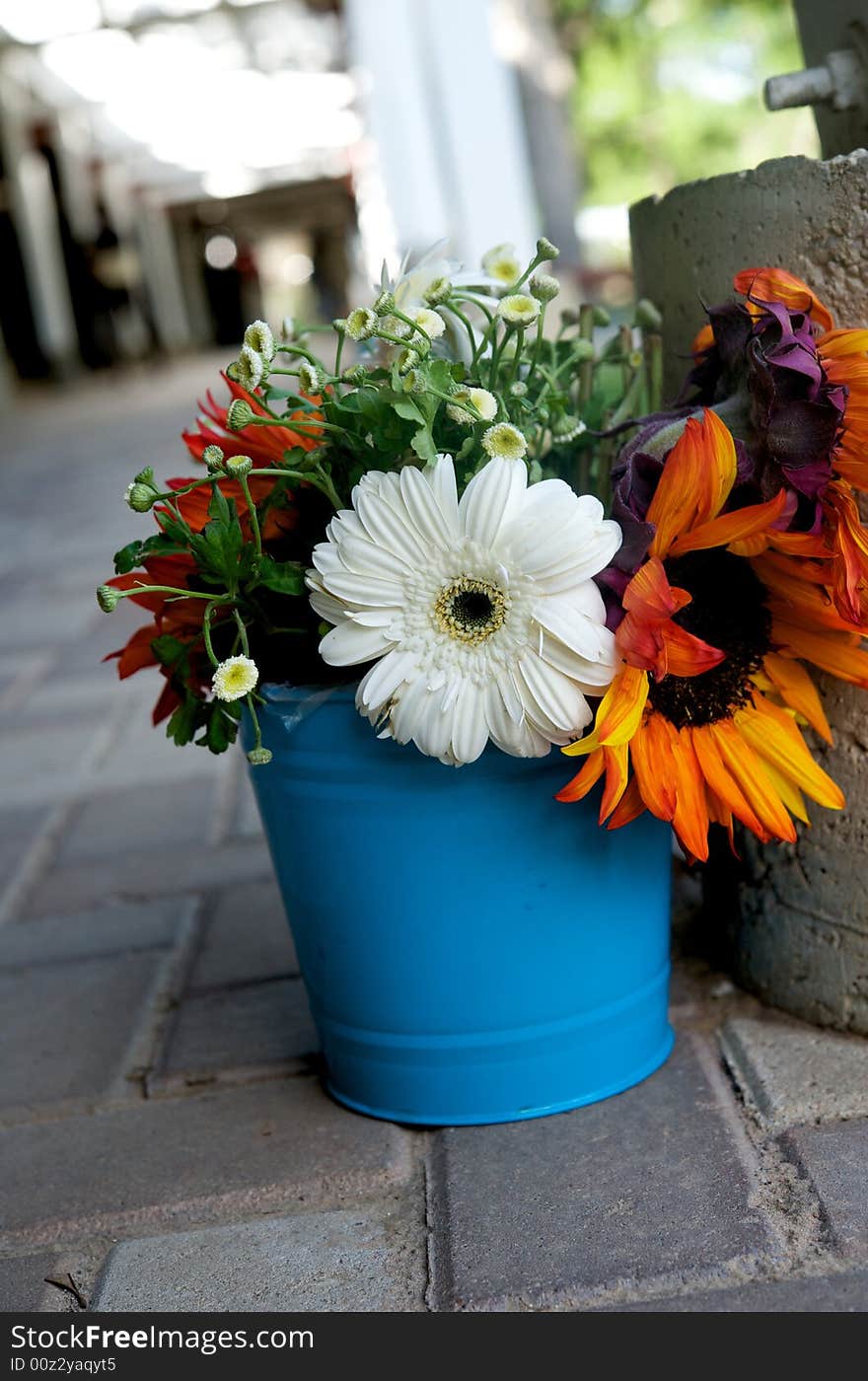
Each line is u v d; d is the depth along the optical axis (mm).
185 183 24438
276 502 1123
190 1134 1347
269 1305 1084
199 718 1181
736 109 16531
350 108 15602
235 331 30047
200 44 12500
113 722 2945
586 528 971
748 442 1027
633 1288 1037
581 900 1202
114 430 10398
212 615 1161
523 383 1132
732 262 1257
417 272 1193
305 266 37250
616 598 1017
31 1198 1273
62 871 2150
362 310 1031
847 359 1015
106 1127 1388
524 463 1072
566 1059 1261
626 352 1296
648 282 1423
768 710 1148
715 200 1256
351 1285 1097
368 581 1020
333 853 1186
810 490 994
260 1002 1607
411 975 1214
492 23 6023
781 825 1116
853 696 1246
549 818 1163
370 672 1030
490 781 1134
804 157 1170
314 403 1158
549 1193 1157
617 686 1006
